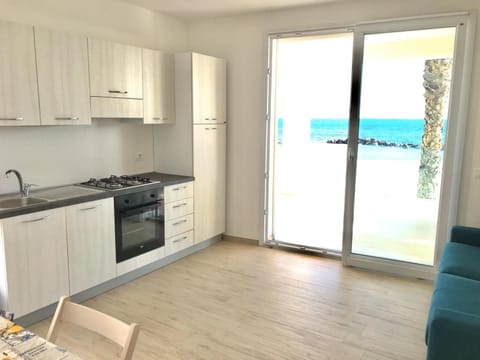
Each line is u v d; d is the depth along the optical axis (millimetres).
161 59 4070
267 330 2855
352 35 4023
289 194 8367
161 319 3008
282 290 3547
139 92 3846
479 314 2109
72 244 3084
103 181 3789
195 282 3721
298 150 8289
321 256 4465
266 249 4695
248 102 4625
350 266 4156
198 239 4512
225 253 4551
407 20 3617
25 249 2748
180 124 4328
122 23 4012
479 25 3385
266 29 4391
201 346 2643
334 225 5852
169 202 4039
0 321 1427
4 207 2824
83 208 3141
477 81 3453
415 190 3965
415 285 3684
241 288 3588
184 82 4215
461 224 3676
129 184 3709
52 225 2914
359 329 2879
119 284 3637
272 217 4871
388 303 3301
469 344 1807
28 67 2883
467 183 3607
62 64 3113
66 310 1480
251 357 2523
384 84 3887
